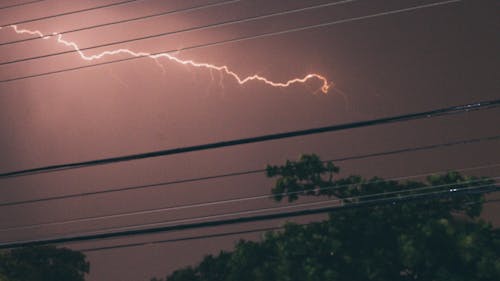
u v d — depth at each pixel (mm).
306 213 13297
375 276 16656
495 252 16438
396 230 17031
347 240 17234
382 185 17688
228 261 17469
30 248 19219
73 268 19516
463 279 16297
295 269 16688
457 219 17047
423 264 16875
